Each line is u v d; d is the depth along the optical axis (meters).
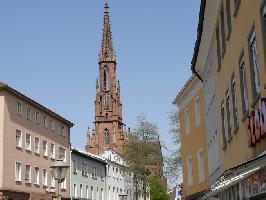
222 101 19.78
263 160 8.40
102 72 124.94
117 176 80.19
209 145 26.92
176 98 35.56
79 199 61.41
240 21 14.81
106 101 123.00
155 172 74.62
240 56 15.01
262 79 12.12
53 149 55.22
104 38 128.50
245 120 14.89
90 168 67.62
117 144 119.38
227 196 13.96
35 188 49.44
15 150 45.34
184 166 35.00
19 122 46.53
